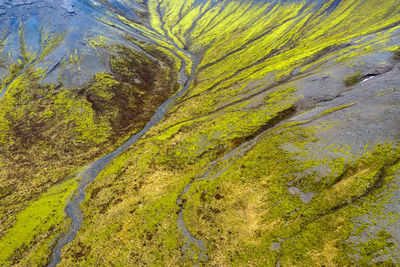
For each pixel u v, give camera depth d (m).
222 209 45.81
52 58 120.19
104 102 100.50
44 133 84.31
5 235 50.47
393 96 55.69
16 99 97.44
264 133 65.25
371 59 78.88
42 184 65.69
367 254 29.95
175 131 79.06
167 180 57.97
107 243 44.56
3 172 69.81
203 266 37.09
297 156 50.91
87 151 78.12
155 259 39.59
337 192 40.56
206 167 59.28
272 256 35.09
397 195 35.12
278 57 122.44
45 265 44.03
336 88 72.94
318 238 34.75
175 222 45.56
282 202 43.00
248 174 51.78
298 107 71.81
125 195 56.12
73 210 55.81
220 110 86.00
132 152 73.06
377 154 43.94
